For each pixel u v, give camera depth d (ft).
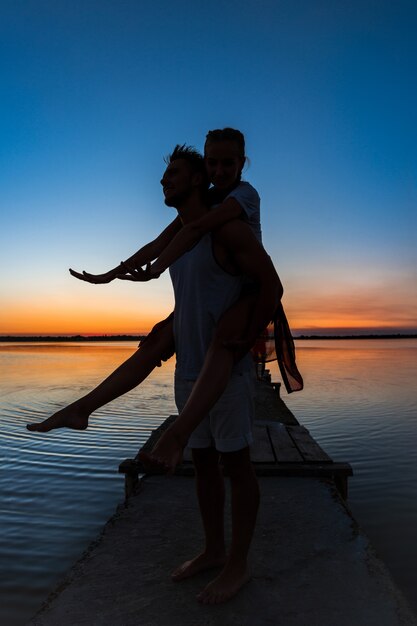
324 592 8.01
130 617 7.27
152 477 14.93
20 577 12.82
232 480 8.00
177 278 8.07
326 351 222.69
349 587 8.18
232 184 7.78
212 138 7.61
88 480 21.34
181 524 11.21
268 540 10.25
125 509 12.22
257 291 7.64
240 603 7.66
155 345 8.29
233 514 8.02
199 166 7.86
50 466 23.54
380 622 7.11
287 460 15.83
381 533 16.08
